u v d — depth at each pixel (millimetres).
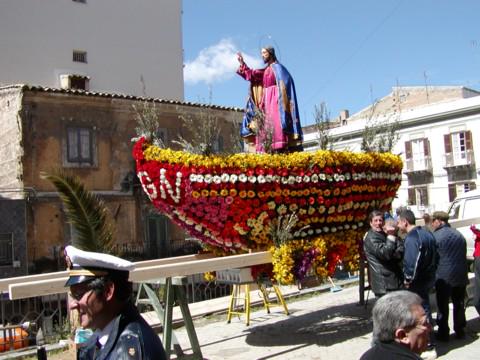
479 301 8234
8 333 9281
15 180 22594
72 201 4598
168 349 6773
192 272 6598
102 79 31781
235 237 7707
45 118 23094
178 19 35625
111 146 24703
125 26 33094
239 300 11828
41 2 29750
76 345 6199
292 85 8586
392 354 3016
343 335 8516
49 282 5492
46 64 29672
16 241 21766
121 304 2902
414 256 6816
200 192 7332
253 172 7457
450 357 7160
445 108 36312
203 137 7848
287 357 7465
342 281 14070
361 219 8586
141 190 25312
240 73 8992
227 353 7855
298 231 7906
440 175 36906
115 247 4629
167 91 34562
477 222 11531
